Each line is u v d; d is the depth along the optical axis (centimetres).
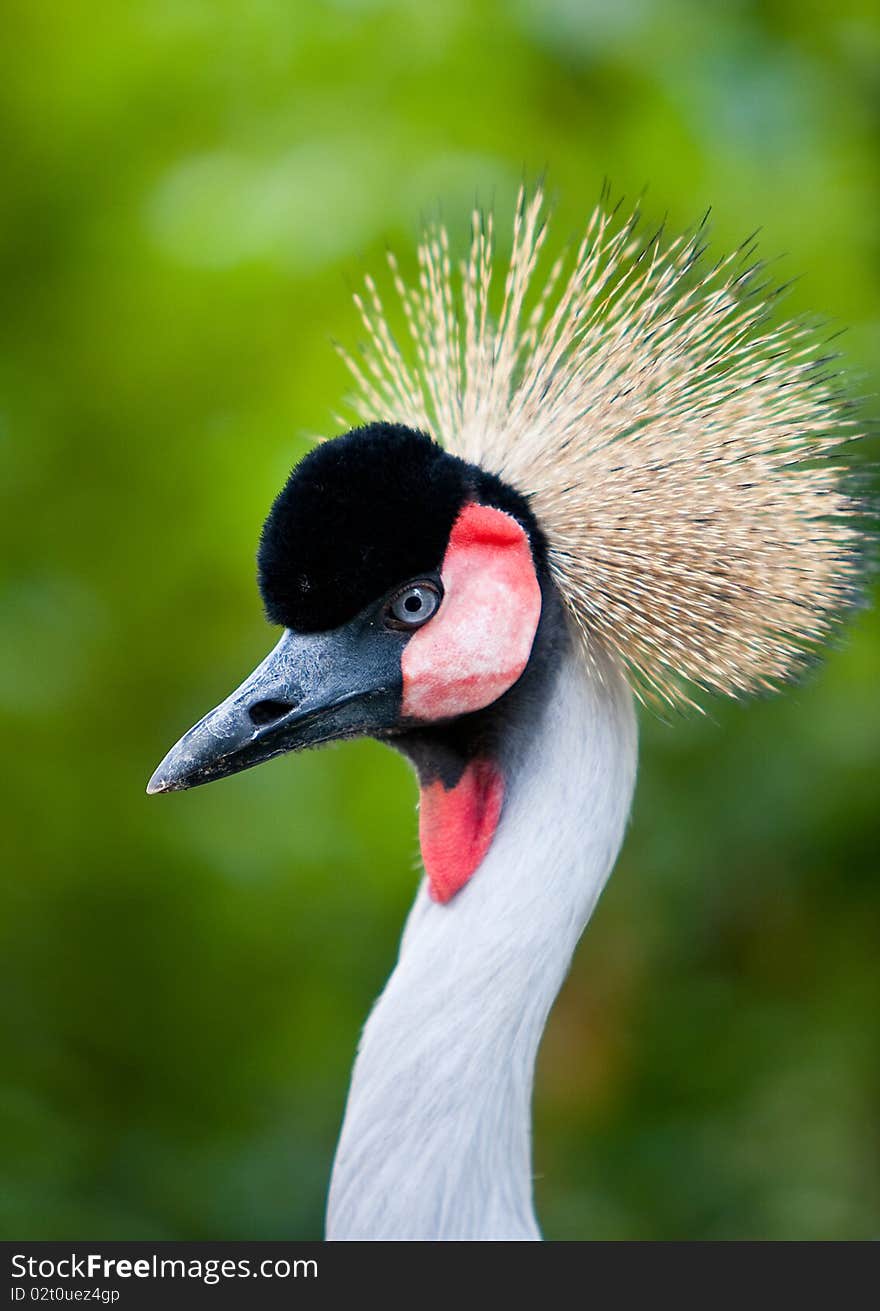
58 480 923
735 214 805
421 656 478
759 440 489
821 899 968
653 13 812
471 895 481
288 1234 917
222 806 955
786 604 484
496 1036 463
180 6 835
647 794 930
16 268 892
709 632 485
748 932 987
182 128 874
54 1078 953
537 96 827
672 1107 988
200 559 909
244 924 979
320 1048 1002
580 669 491
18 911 949
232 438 867
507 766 491
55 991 964
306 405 846
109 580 927
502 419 518
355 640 480
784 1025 984
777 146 816
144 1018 984
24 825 941
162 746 945
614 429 498
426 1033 464
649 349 505
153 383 887
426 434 493
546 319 761
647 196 807
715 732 912
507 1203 465
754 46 839
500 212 783
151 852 948
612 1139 981
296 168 809
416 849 936
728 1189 933
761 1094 963
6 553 927
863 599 500
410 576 475
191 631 944
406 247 783
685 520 480
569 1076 1002
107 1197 912
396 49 821
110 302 859
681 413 498
